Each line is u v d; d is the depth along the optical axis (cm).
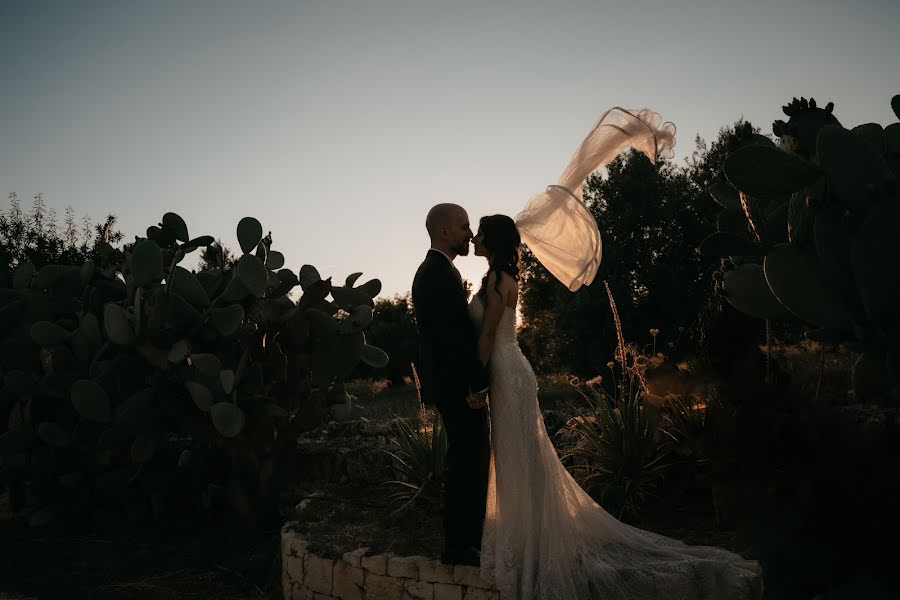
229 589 489
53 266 701
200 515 635
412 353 2905
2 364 684
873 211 268
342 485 632
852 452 119
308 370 654
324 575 432
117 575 513
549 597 364
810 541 126
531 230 412
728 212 418
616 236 2106
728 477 128
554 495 390
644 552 392
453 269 404
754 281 350
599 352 1952
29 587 490
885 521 119
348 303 684
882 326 274
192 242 657
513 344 407
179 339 604
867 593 122
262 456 615
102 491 617
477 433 403
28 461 648
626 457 480
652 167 2192
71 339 662
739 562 360
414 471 519
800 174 275
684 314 1925
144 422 596
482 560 379
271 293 667
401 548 428
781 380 127
